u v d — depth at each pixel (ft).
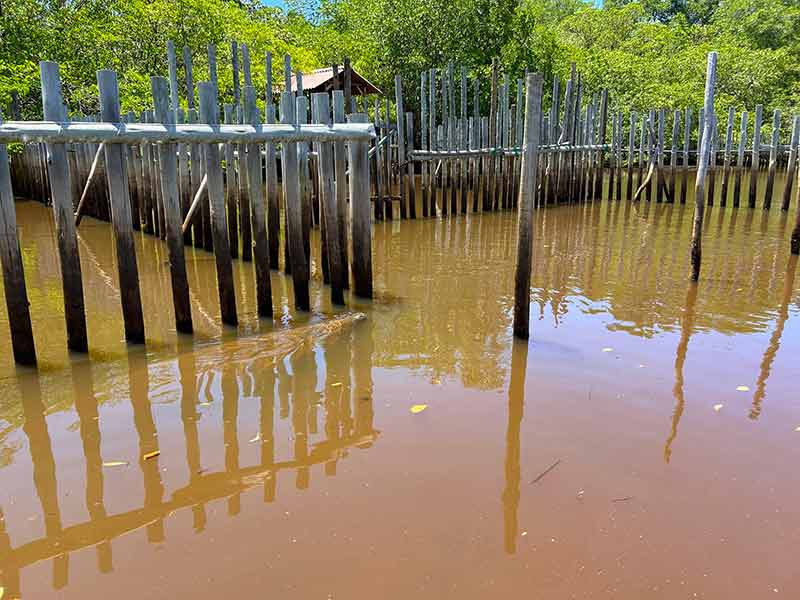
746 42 120.78
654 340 21.17
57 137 17.65
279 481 12.44
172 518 11.25
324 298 26.66
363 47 88.74
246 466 13.07
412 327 22.57
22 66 47.62
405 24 86.22
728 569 9.92
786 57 105.29
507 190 54.70
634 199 61.67
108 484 12.43
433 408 15.84
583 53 112.47
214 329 22.45
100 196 46.70
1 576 9.77
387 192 49.14
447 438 14.21
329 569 9.80
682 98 89.30
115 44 57.06
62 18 53.93
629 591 9.39
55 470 12.98
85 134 18.06
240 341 21.12
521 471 12.78
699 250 28.76
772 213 53.01
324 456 13.46
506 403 16.12
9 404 16.16
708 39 132.05
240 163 31.81
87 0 56.90
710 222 48.03
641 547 10.41
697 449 13.78
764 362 19.16
